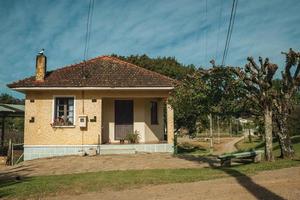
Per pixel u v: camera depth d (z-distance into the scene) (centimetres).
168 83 2230
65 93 2239
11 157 2128
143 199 923
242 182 1071
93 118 2227
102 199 948
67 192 1050
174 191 998
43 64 2269
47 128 2208
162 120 2498
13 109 2859
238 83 1574
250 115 1695
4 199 987
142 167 1612
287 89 1667
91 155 2116
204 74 1623
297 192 890
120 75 2348
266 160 1591
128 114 2397
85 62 2573
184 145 3716
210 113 1694
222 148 3525
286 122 1681
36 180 1303
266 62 1578
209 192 959
